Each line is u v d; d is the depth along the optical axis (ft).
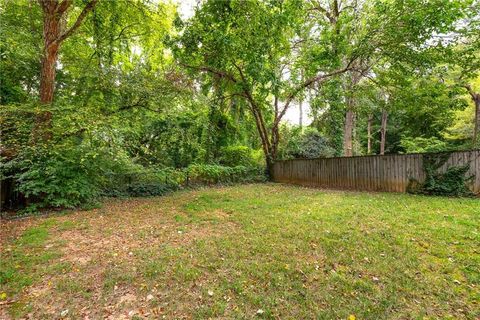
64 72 35.09
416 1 27.66
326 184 37.76
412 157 28.17
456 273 10.56
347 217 18.38
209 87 43.88
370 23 32.68
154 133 41.50
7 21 28.19
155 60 43.50
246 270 11.03
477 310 8.39
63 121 23.41
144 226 17.56
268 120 52.31
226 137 50.39
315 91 46.96
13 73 30.73
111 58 36.83
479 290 9.41
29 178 21.93
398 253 12.37
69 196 22.99
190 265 11.55
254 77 32.89
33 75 32.55
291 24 33.71
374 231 15.31
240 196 29.55
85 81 31.83
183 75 36.27
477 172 24.22
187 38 33.63
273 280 10.23
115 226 17.60
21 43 27.14
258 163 50.06
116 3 33.60
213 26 32.14
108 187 29.55
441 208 20.11
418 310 8.45
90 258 12.44
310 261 11.78
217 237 15.08
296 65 40.19
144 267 11.38
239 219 18.94
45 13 25.22
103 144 24.61
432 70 33.40
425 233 14.71
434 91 32.78
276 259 12.01
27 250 13.35
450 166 25.72
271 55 37.55
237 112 53.01
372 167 31.96
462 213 18.43
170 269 11.22
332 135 61.62
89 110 24.48
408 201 23.34
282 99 46.24
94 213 21.45
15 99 29.53
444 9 26.17
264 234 15.39
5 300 9.11
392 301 8.86
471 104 47.11
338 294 9.32
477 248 12.65
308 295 9.26
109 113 30.73
